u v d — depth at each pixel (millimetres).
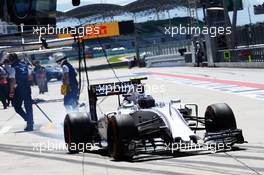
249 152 11602
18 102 19203
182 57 90812
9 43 35562
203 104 23859
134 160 11461
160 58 92500
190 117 12320
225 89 31562
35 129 19500
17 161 12891
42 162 12352
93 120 13547
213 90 31672
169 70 67562
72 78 20094
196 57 71500
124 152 11258
